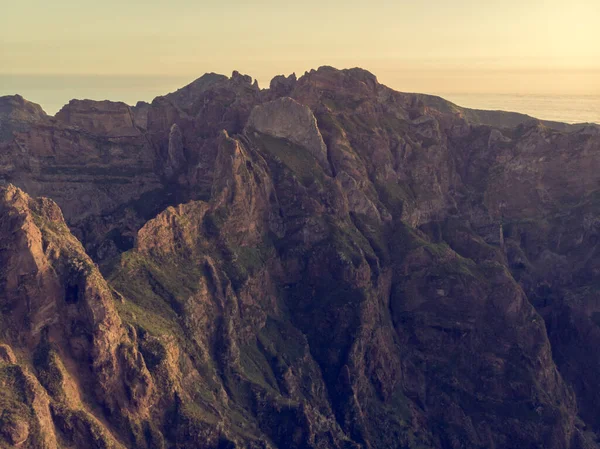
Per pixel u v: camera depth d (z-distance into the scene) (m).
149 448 149.75
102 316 147.88
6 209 149.12
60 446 133.88
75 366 147.25
